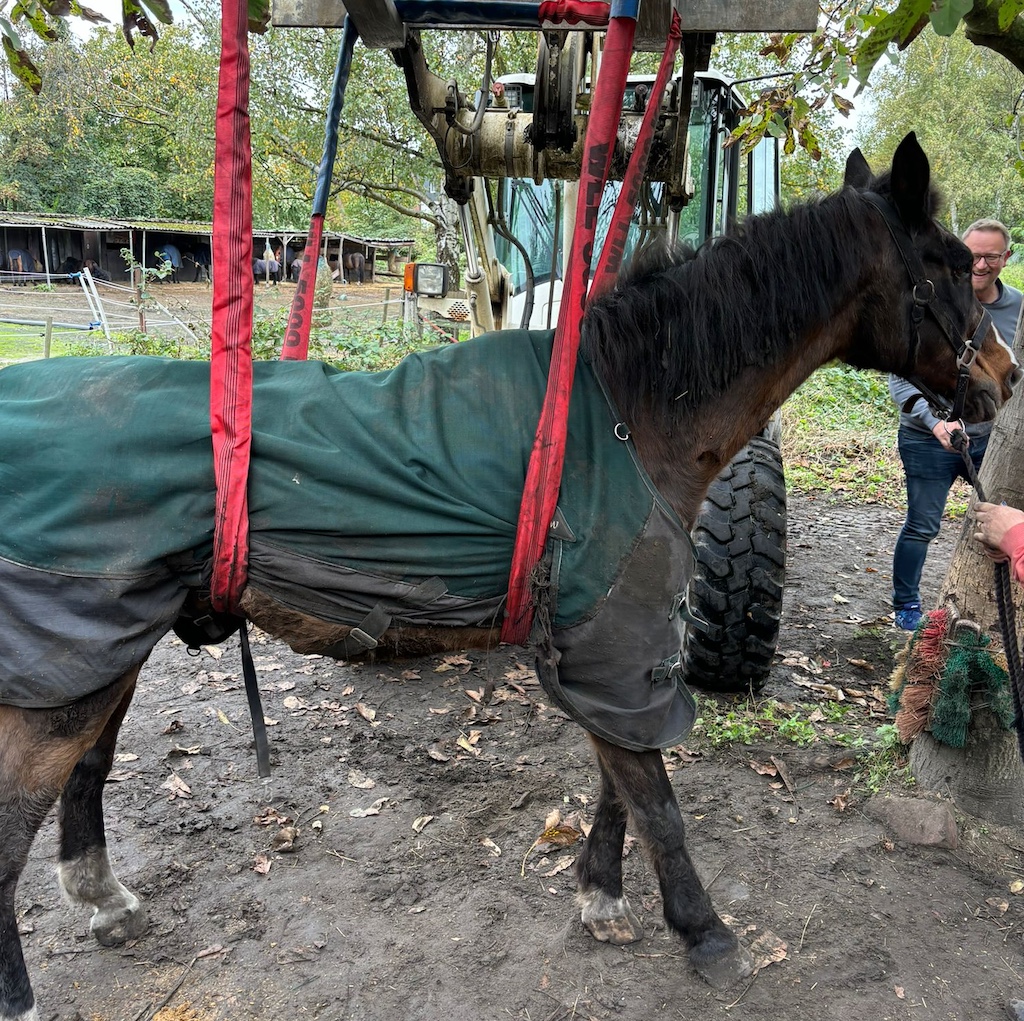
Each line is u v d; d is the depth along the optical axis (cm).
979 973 212
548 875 250
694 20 196
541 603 175
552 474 171
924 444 394
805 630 429
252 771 304
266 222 2498
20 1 218
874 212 205
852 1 276
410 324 985
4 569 161
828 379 994
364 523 171
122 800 284
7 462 164
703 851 257
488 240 433
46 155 3180
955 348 215
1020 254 2038
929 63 2014
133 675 179
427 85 271
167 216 3412
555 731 332
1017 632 260
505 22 217
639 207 336
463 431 177
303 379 184
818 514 662
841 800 277
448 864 256
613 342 185
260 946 224
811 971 213
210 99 1495
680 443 192
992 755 263
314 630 182
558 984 211
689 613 196
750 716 329
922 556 419
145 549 166
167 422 169
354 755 315
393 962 218
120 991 210
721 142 432
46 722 169
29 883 246
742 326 191
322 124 1280
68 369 179
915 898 237
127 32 221
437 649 192
